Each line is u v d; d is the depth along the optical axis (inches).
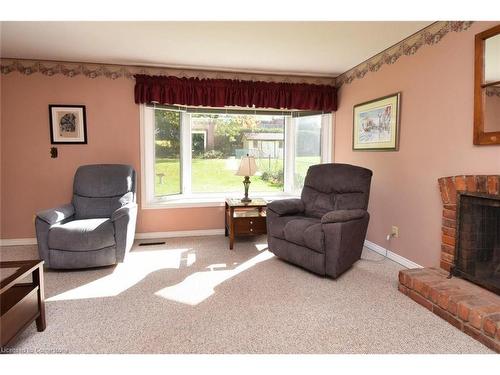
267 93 164.6
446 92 102.9
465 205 93.8
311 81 173.2
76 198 135.2
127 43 124.0
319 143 181.0
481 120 89.7
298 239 115.1
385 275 114.0
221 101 159.8
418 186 116.0
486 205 87.3
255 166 151.0
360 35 116.6
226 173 175.6
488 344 71.5
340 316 85.4
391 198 130.9
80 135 150.7
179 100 154.9
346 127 164.9
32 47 128.6
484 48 88.6
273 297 96.5
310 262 112.4
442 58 104.1
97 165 141.2
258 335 76.7
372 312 87.6
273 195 179.9
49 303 92.0
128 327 79.9
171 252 139.2
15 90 144.0
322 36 117.3
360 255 122.6
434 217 109.0
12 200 147.7
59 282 106.8
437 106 106.6
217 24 105.9
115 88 152.0
